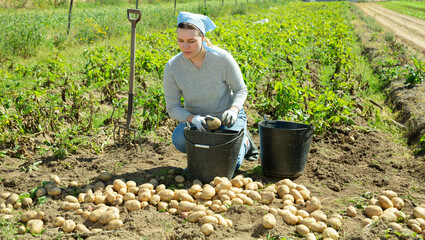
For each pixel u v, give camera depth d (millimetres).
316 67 9688
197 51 3387
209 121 3471
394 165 4156
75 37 12422
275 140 3713
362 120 5738
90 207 3139
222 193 3246
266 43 10852
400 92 7125
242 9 26547
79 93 6059
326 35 13125
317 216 2977
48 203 3266
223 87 3736
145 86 6938
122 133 5180
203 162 3516
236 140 3480
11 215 3051
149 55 7797
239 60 7496
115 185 3430
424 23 25547
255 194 3316
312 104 5176
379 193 3504
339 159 4371
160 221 2951
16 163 4273
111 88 6637
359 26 20156
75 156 4414
